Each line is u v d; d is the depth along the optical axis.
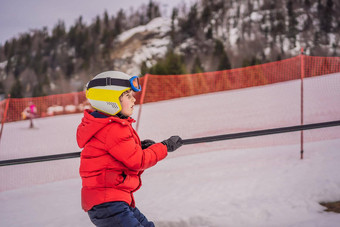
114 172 1.81
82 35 132.38
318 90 17.97
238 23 117.19
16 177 7.25
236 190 4.21
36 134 16.27
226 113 14.87
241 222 3.21
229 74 27.61
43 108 23.91
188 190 4.52
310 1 116.38
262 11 118.56
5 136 16.11
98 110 1.91
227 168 5.50
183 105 20.41
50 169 7.74
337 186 3.81
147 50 120.44
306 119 10.67
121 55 120.56
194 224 3.30
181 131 11.58
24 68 118.19
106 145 1.79
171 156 7.25
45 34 139.50
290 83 22.81
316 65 24.88
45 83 101.56
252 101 17.97
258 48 102.56
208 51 109.69
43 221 4.04
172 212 3.66
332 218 3.00
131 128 1.91
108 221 1.80
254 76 27.48
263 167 5.20
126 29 141.50
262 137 8.20
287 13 113.44
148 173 5.94
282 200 3.61
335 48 100.50
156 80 26.64
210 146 7.92
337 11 110.69
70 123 20.00
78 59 123.12
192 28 125.12
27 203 4.98
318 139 7.12
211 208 3.64
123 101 1.89
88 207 1.84
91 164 1.82
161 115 16.98
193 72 61.09
